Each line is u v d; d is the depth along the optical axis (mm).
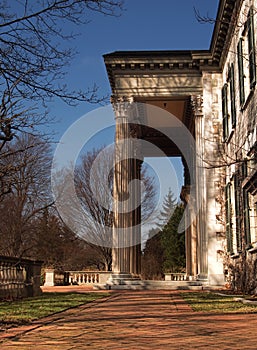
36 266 16672
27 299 14266
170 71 25047
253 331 6922
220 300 13461
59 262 39469
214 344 5785
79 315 9430
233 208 21141
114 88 25406
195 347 5566
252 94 17109
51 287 26141
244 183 17047
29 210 29219
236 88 20469
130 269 23984
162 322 8117
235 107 20469
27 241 33562
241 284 18016
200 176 23891
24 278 15539
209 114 24406
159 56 24719
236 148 20078
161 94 24938
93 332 6871
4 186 7824
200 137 24219
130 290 21734
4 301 13133
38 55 8414
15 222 27766
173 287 22766
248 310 10094
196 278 25422
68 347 5605
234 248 20844
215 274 22922
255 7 16531
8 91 7469
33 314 9328
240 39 18797
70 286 27891
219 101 24484
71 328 7340
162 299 14414
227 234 21891
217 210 23391
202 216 23516
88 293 18422
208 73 24750
